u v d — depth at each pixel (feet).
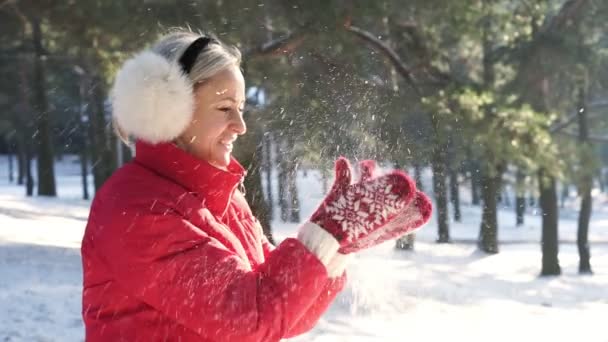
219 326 5.03
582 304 51.78
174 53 5.74
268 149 16.65
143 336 5.40
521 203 125.90
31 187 129.18
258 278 5.15
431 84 47.47
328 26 33.30
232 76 5.81
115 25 35.47
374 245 5.38
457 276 56.18
